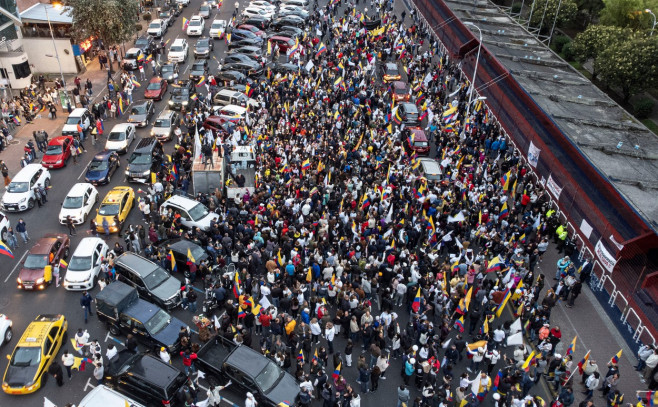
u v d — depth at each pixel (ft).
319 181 115.75
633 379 80.07
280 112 146.51
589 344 85.97
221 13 238.89
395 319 79.56
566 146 115.03
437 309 83.97
